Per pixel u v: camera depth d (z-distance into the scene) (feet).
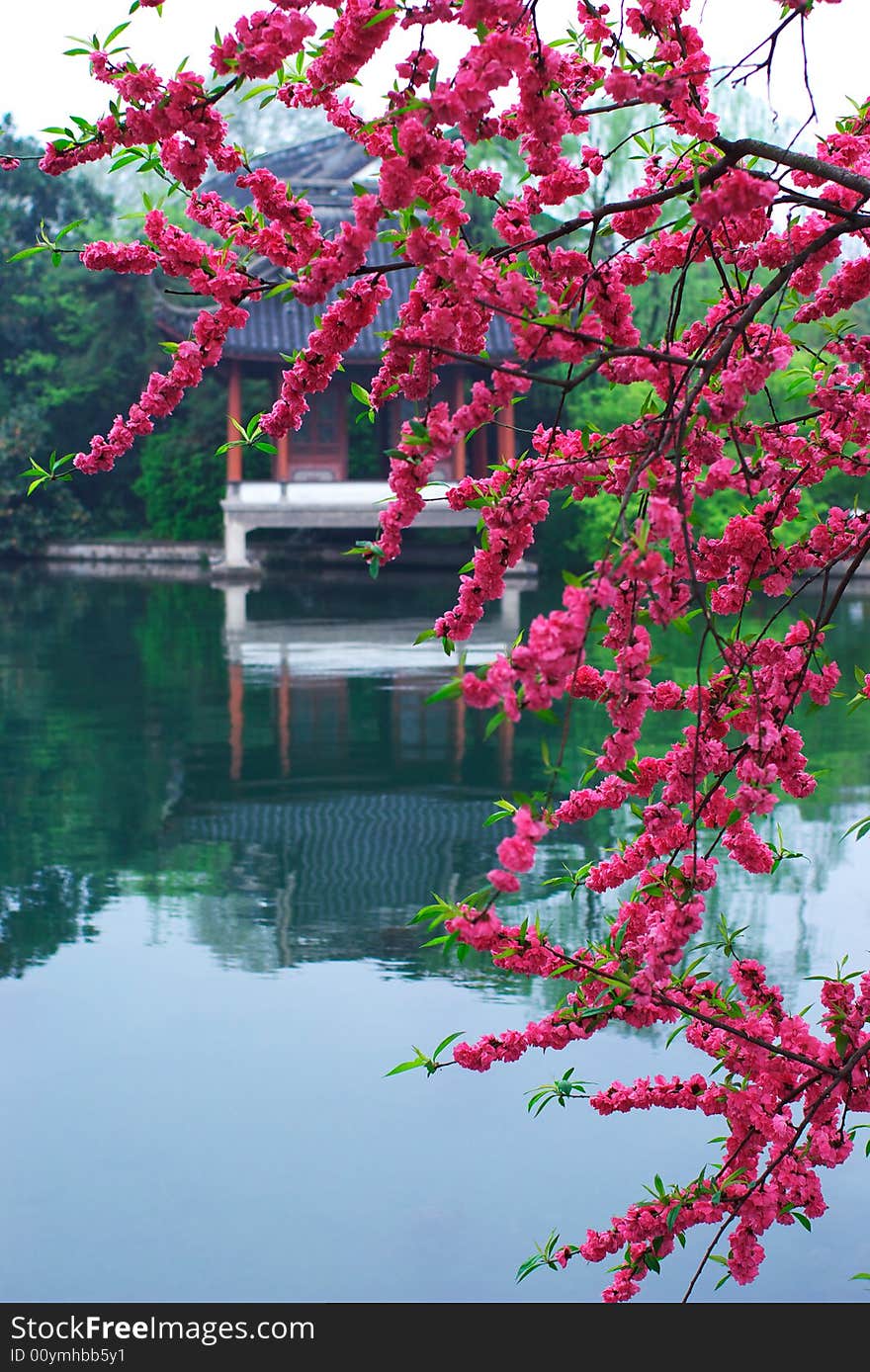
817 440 10.42
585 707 54.75
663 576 9.33
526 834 7.88
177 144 9.04
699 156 9.41
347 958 26.68
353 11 8.44
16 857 33.88
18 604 95.25
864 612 81.10
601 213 9.22
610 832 35.58
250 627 81.20
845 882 30.25
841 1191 18.25
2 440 139.13
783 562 10.55
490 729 7.52
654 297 101.65
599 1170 18.72
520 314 8.46
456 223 8.93
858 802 37.45
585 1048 22.63
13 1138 19.67
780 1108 11.04
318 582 112.98
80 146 8.98
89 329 143.54
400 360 9.36
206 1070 21.84
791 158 9.04
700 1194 10.96
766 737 9.56
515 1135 19.75
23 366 143.43
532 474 9.70
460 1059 10.75
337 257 8.86
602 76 10.37
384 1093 21.02
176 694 57.62
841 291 10.32
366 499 113.91
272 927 28.58
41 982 25.48
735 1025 11.06
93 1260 16.67
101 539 143.23
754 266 10.52
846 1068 10.32
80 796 40.11
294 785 41.24
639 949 9.43
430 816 37.35
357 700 55.98
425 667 64.64
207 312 9.95
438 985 25.30
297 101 9.43
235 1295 15.80
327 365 9.55
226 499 113.70
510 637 74.95
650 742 43.55
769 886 30.09
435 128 8.57
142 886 31.48
